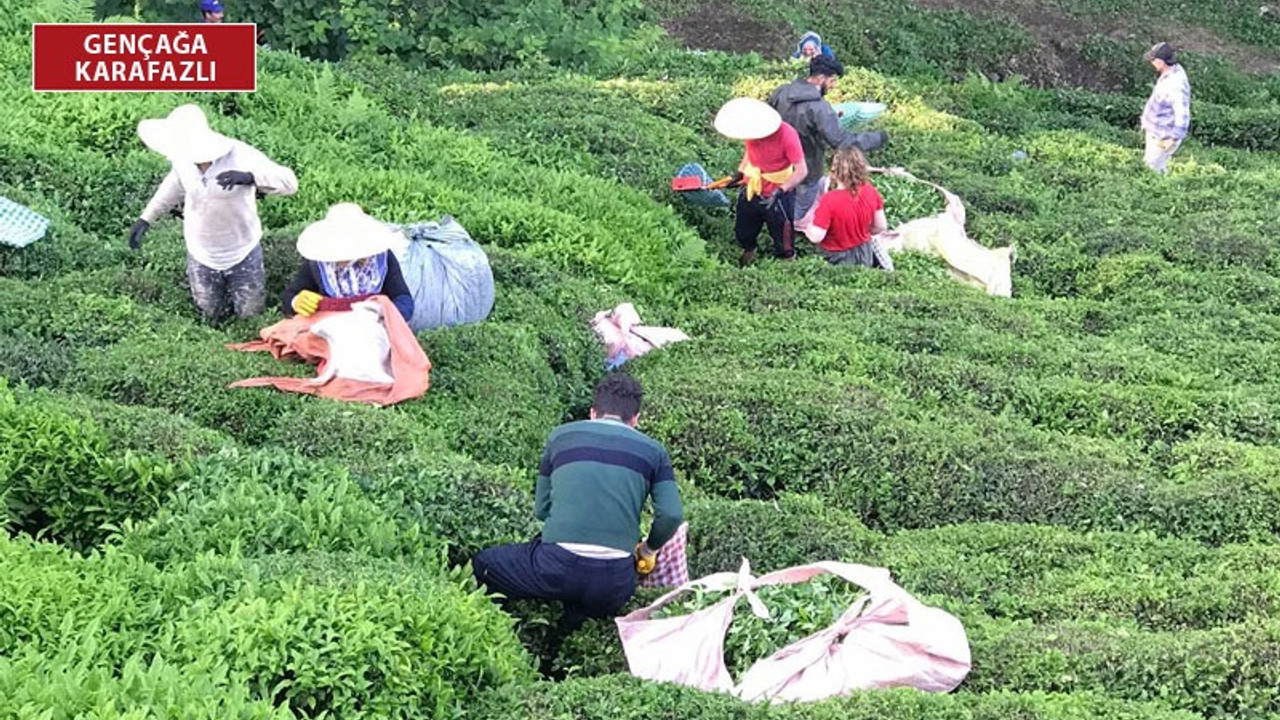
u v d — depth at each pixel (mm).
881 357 11273
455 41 18688
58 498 8219
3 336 9844
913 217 14945
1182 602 8055
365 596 6855
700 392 10414
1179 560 8695
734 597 7441
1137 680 7230
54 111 13578
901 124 18188
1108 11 26281
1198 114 21234
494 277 11758
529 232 12781
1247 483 9602
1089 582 8281
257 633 6496
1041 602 8125
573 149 15477
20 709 5652
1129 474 9812
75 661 6340
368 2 18359
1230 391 11148
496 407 9891
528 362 10508
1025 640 7469
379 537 7719
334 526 7703
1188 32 26328
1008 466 9828
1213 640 7453
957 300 12875
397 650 6594
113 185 12555
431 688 6641
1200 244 14766
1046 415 10859
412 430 9195
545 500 7590
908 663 7176
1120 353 11883
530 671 7180
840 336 11680
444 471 8547
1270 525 9359
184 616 6672
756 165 13375
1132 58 25172
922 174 16359
